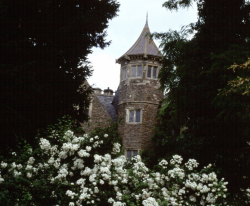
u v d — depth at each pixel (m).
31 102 10.22
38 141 7.91
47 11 10.90
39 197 6.68
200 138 13.63
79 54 11.84
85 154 7.12
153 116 24.61
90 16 11.76
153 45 25.84
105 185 6.88
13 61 10.15
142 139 24.08
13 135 9.57
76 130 8.77
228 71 12.29
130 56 25.12
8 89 9.56
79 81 11.59
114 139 7.53
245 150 12.21
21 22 10.79
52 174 7.12
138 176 7.23
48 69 10.64
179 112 14.25
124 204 6.66
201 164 12.86
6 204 6.46
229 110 11.67
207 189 7.24
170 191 7.35
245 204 9.26
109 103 28.88
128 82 25.19
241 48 12.79
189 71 13.70
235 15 13.94
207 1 14.34
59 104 11.19
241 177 11.83
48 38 11.29
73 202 6.69
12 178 6.66
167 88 14.62
